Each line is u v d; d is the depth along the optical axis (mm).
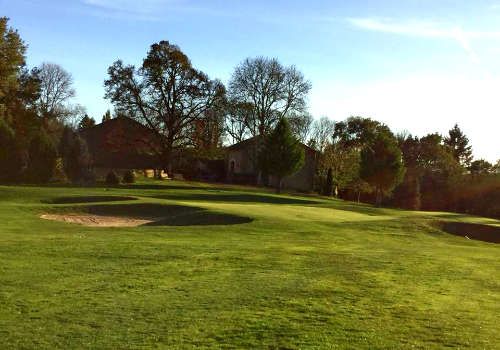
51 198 38625
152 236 20797
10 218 26406
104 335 8188
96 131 83188
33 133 66625
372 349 7898
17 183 55594
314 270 14469
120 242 18062
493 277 15148
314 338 8305
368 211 42281
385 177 57844
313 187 83875
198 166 85438
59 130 81062
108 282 11773
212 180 82688
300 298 10961
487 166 89375
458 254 20719
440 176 81562
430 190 80188
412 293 12078
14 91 67938
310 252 18172
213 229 24031
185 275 12914
